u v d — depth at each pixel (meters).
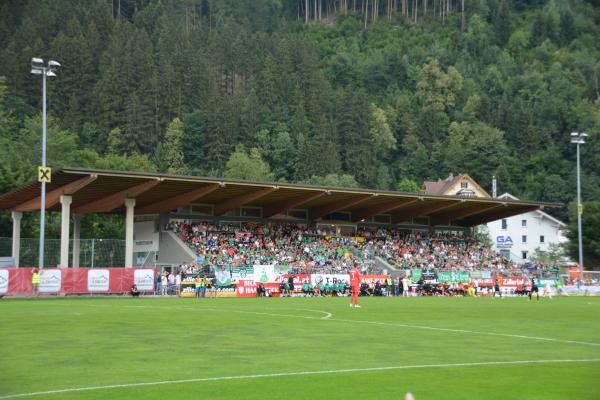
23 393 11.95
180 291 53.88
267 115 176.62
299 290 57.50
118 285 51.78
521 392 12.23
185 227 64.62
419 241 76.75
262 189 61.31
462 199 71.31
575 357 17.22
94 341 19.73
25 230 77.06
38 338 20.45
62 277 49.44
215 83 191.00
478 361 16.25
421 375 14.06
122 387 12.55
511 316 33.00
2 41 184.50
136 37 184.50
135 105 160.12
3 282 47.41
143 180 54.25
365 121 177.00
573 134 71.31
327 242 69.69
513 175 172.25
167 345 18.89
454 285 64.94
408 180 164.38
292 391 12.23
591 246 94.25
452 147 180.25
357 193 65.25
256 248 64.94
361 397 11.70
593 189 159.62
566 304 47.31
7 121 116.00
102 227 84.75
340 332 23.16
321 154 160.88
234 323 26.44
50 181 49.91
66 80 166.38
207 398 11.58
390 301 48.81
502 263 77.25
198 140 165.75
